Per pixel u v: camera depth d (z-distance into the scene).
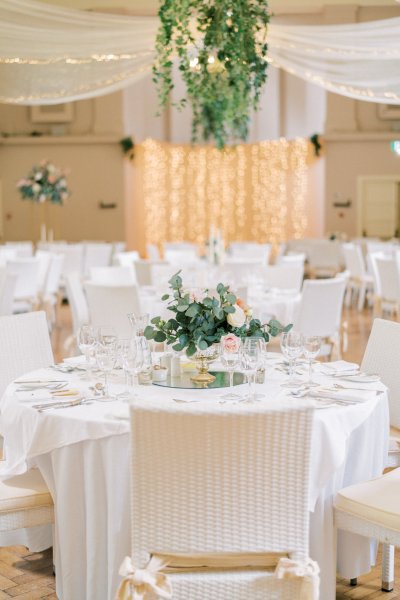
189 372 3.57
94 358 3.42
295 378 3.43
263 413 2.21
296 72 7.01
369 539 3.18
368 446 3.13
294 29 6.61
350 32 6.38
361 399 3.01
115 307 6.07
